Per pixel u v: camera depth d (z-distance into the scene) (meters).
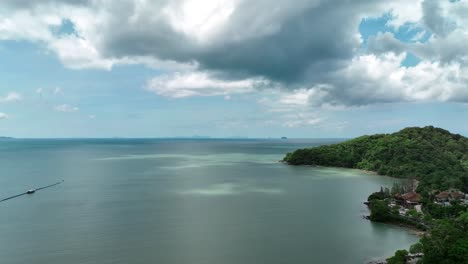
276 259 65.19
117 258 65.00
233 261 64.00
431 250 56.69
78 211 100.75
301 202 115.06
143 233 79.94
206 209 103.81
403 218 88.56
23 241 74.06
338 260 64.88
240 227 85.25
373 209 92.88
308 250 69.88
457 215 87.50
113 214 97.25
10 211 101.00
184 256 66.25
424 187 125.38
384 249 70.69
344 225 87.62
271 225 87.12
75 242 73.50
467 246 55.50
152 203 111.94
